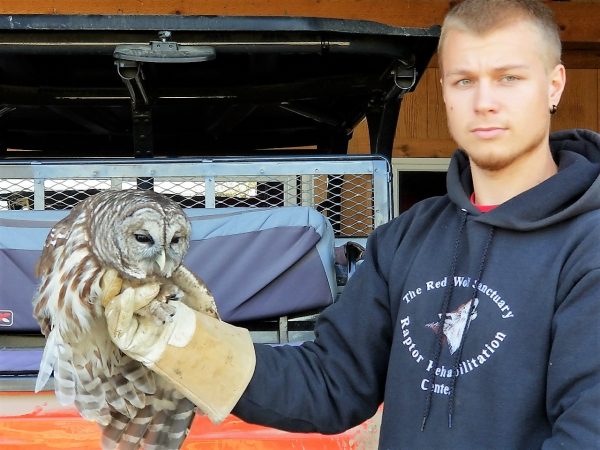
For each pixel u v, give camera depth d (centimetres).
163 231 221
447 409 171
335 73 431
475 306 172
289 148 550
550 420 163
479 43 176
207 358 183
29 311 298
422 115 741
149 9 652
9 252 300
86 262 225
